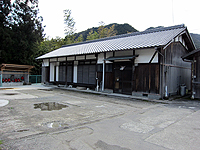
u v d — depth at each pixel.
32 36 18.47
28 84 17.53
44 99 8.73
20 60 18.14
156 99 8.91
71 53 13.95
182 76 11.94
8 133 3.79
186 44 12.80
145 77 9.48
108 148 3.15
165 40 9.05
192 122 5.00
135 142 3.45
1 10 16.73
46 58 17.25
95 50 11.98
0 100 8.00
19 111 5.95
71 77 14.98
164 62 9.20
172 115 5.87
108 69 11.66
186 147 3.25
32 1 18.98
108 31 41.31
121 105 7.66
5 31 16.31
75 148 3.12
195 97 9.37
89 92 11.91
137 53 9.88
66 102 8.04
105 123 4.79
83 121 4.92
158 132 4.09
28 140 3.42
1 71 15.46
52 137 3.62
